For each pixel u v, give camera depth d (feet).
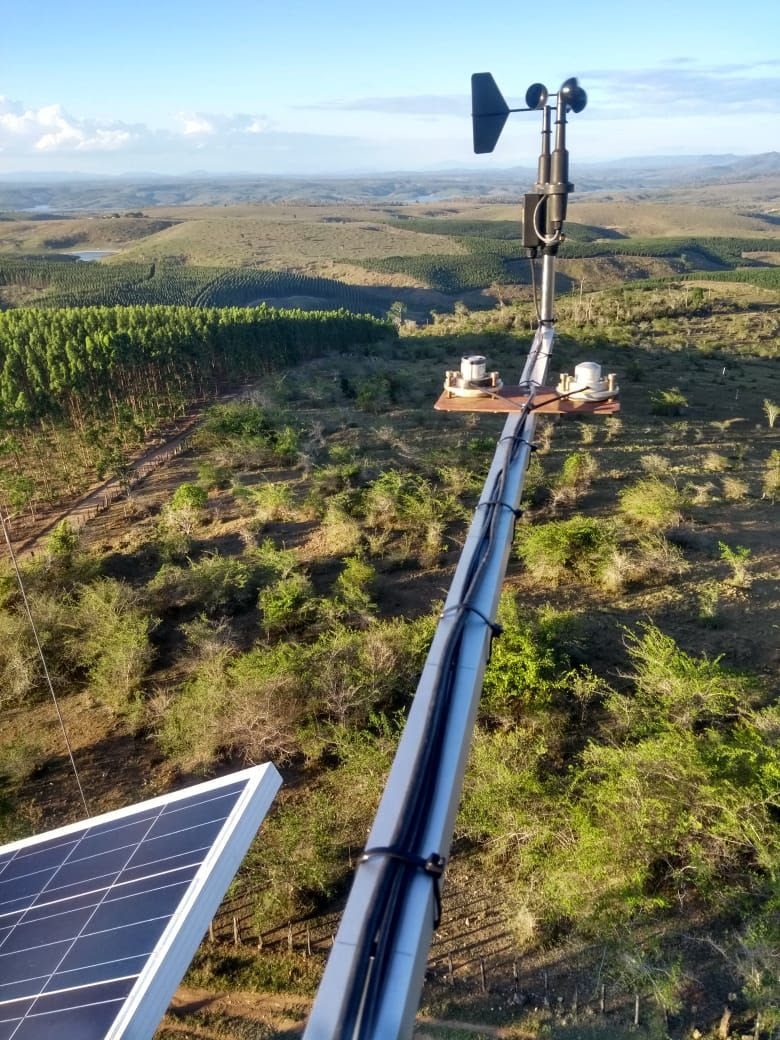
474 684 10.25
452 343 234.79
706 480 103.24
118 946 19.89
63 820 48.75
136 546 88.22
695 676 49.90
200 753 52.60
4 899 25.55
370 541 83.05
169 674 63.41
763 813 38.45
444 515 89.71
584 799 42.78
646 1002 35.73
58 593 74.95
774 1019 32.71
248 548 83.97
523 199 18.16
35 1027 18.57
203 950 40.63
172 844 23.17
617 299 304.91
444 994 37.24
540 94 17.44
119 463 112.47
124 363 154.40
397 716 53.36
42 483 116.16
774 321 263.49
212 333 180.04
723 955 36.70
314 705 54.19
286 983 38.70
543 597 71.26
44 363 150.71
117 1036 16.84
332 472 102.68
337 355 224.33
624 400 155.33
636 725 48.65
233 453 119.96
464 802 44.42
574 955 38.58
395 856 8.00
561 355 195.62
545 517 89.20
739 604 68.23
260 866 43.83
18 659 61.52
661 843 38.96
